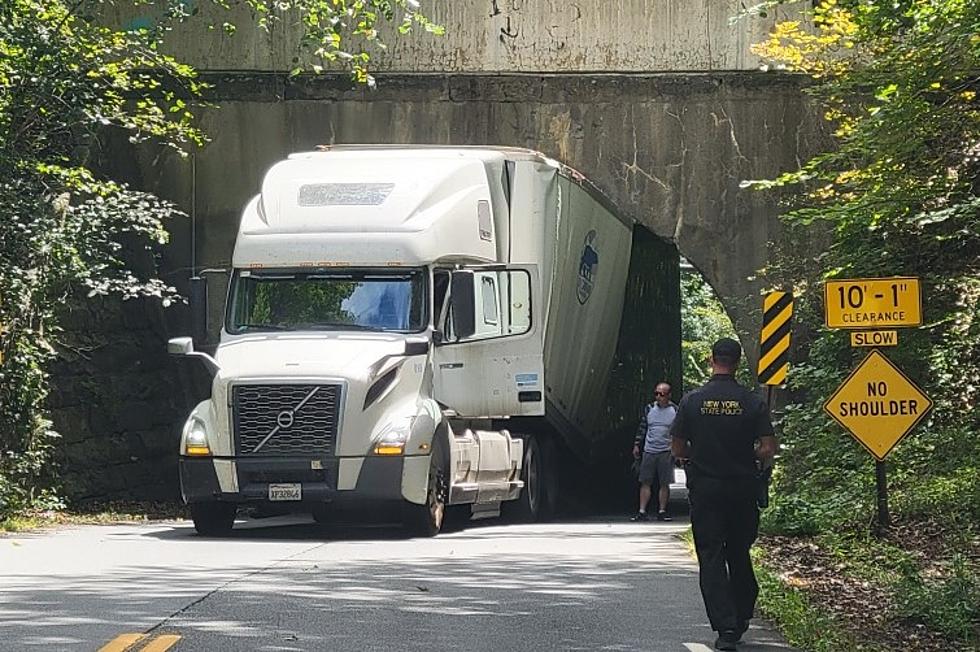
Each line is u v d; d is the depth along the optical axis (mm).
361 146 61969
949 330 64250
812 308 72562
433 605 31766
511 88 74250
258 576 36625
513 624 29375
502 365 57844
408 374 51250
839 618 32250
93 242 60719
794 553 44125
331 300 52938
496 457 58625
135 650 25266
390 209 53719
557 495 68312
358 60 64500
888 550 42844
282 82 74812
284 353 51031
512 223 61219
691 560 41938
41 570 37938
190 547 45625
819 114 73188
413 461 50062
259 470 49906
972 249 62875
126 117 63531
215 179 75250
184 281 75750
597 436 74188
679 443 28594
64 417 67500
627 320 79000
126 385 72875
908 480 54719
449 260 54750
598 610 31500
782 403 73062
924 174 56969
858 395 46031
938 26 51469
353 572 37875
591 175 74188
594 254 69938
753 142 73625
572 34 73875
